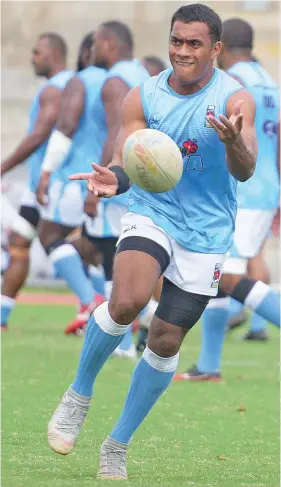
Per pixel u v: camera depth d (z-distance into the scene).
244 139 15.02
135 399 15.51
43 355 30.44
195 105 15.54
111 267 31.47
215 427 20.34
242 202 26.11
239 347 36.03
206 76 15.59
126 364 29.30
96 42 31.81
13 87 66.44
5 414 20.70
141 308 14.93
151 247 15.16
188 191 15.72
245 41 27.05
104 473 15.29
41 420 20.08
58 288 59.78
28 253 36.03
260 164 26.59
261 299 25.50
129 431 15.45
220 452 17.84
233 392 25.08
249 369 29.72
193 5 15.41
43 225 34.84
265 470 16.33
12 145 65.50
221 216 15.91
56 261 34.88
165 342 15.41
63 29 72.25
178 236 15.47
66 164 33.56
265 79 27.08
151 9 71.69
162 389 15.60
